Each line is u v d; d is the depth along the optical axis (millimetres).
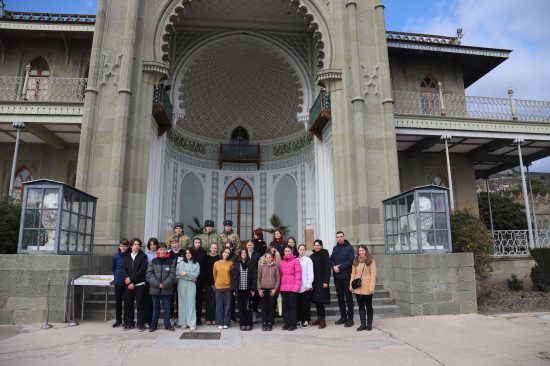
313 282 7371
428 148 15523
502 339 6238
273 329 7105
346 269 7559
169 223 16062
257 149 19891
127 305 6984
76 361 4969
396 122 13328
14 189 14828
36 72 15070
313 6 13219
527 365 4855
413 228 9234
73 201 8508
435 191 9125
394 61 16297
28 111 12297
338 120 12469
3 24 13758
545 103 14609
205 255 7633
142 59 11953
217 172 19844
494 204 19656
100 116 11242
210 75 17984
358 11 12977
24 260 7559
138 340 6137
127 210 11000
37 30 13984
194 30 15953
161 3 12492
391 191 11703
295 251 8102
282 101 18594
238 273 7094
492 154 16922
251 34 16281
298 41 16594
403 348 5719
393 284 9461
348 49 12656
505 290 11438
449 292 8531
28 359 5055
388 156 11930
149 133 11781
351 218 11648
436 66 16578
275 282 7074
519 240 13781
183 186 18438
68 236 8258
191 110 18344
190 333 6668
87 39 15008
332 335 6590
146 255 7273
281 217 19188
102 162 10992
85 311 8148
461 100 16219
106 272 9586
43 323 7375
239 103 19578
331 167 14586
